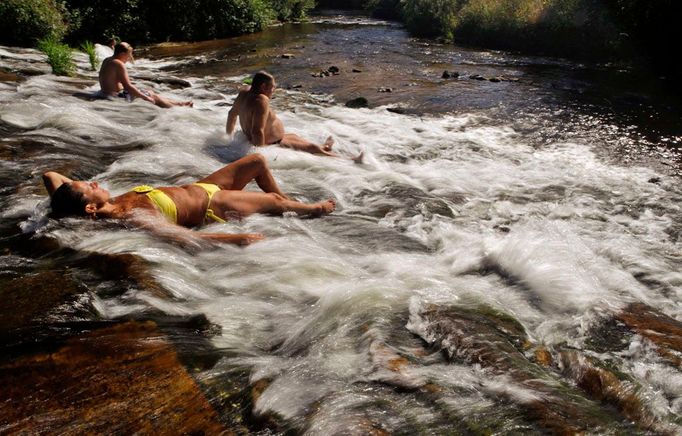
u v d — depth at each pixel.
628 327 3.53
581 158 7.71
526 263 4.33
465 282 4.14
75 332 3.25
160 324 3.43
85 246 4.29
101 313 3.49
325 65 15.00
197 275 4.07
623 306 3.81
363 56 16.38
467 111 10.20
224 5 21.12
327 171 6.77
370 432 2.51
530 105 10.58
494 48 17.72
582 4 16.28
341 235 5.00
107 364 2.99
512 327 3.46
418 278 4.14
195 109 9.47
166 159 6.57
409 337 3.35
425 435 2.53
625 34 15.02
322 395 2.82
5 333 3.17
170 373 2.96
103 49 17.03
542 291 3.98
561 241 4.86
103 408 2.66
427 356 3.17
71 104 8.82
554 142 8.43
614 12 15.54
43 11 16.48
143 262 4.06
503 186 6.57
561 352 3.25
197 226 4.96
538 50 16.72
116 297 3.66
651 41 14.79
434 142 8.33
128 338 3.24
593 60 15.45
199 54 17.42
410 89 12.00
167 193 4.84
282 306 3.75
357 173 6.73
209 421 2.64
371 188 6.21
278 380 2.95
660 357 3.20
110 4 19.50
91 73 12.48
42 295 3.57
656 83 12.44
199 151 7.06
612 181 6.80
